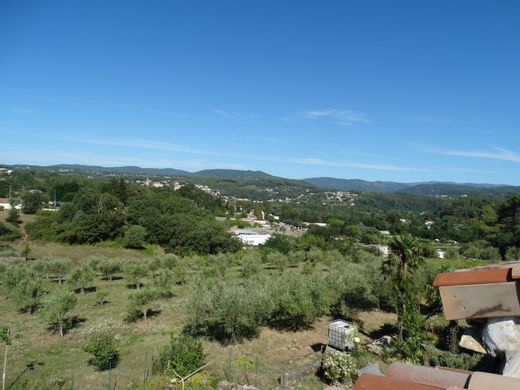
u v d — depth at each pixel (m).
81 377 20.19
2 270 46.34
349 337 23.28
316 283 31.91
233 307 26.53
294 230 146.00
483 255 72.62
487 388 2.47
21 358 23.14
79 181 136.88
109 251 79.44
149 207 92.19
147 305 33.09
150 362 22.22
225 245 84.81
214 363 22.22
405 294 26.42
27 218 94.94
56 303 28.25
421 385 2.62
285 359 23.38
